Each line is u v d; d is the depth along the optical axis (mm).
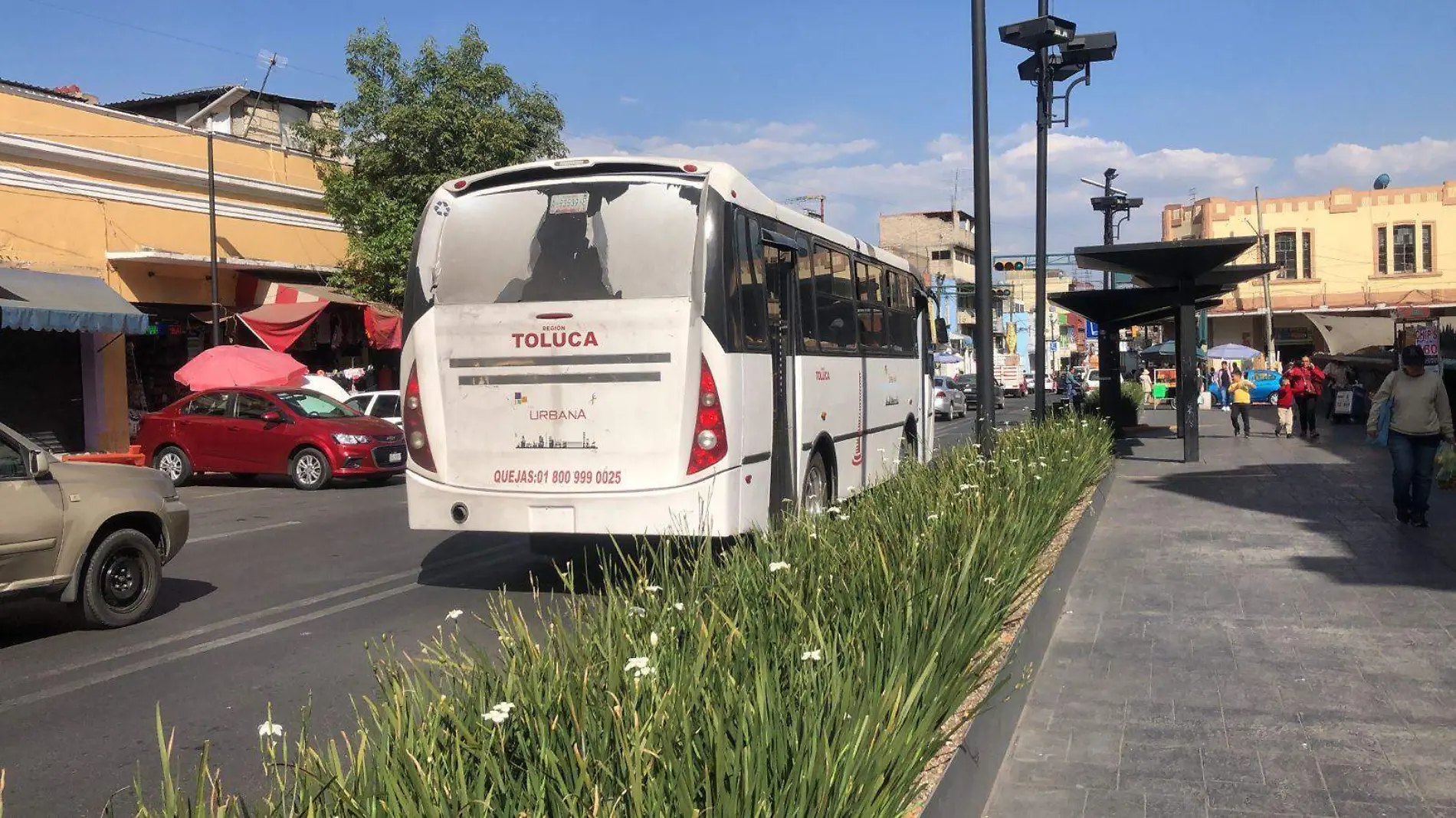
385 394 21781
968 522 6980
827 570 5695
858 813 3131
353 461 17984
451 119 25422
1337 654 6574
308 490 17938
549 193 8445
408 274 8781
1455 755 4953
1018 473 9648
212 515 14664
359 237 26094
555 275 8383
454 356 8562
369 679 6527
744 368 8500
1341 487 14414
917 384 15602
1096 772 4867
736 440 8328
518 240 8477
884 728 3633
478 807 2889
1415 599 7879
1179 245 16688
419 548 11484
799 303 10062
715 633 4473
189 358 23531
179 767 5098
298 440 17953
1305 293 52094
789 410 9703
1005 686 5387
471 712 3564
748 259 8742
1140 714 5625
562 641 4379
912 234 86500
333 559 10914
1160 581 8789
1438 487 13812
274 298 23859
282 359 20609
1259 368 51156
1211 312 52969
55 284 19266
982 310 13180
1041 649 6645
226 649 7309
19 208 19938
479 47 25984
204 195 23609
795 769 3043
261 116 32938
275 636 7660
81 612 7770
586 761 3131
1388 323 38594
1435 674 6133
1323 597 8031
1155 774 4824
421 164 25578
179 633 7801
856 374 12109
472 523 8531
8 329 20031
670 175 8359
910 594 5184
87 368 21266
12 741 5508
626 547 10820
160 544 8500
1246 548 10078
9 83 27672
